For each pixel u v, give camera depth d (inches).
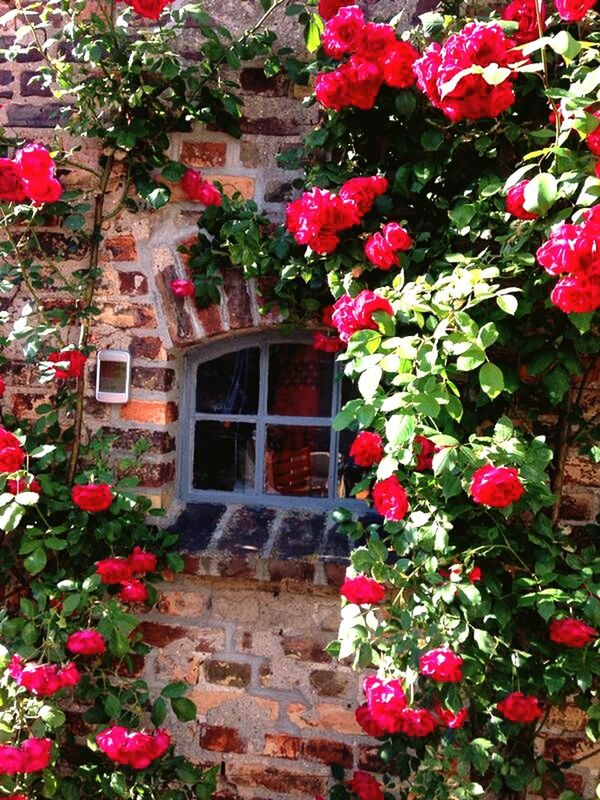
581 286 62.1
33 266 91.0
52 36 92.9
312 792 91.4
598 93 65.2
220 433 98.7
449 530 79.2
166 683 93.7
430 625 72.4
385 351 68.4
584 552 79.4
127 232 92.7
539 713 76.1
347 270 84.0
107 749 80.1
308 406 97.1
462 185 84.6
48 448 86.2
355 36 76.9
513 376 79.8
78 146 91.0
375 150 86.2
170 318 92.2
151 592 90.1
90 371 94.0
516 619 82.0
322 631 90.4
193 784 87.6
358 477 96.3
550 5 77.5
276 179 90.4
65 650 92.3
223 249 89.8
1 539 94.7
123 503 87.3
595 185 65.0
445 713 75.7
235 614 92.1
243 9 89.6
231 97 87.7
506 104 69.8
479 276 67.6
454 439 67.7
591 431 83.0
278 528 92.4
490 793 86.7
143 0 79.5
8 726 80.0
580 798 79.7
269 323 90.4
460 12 83.8
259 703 92.0
